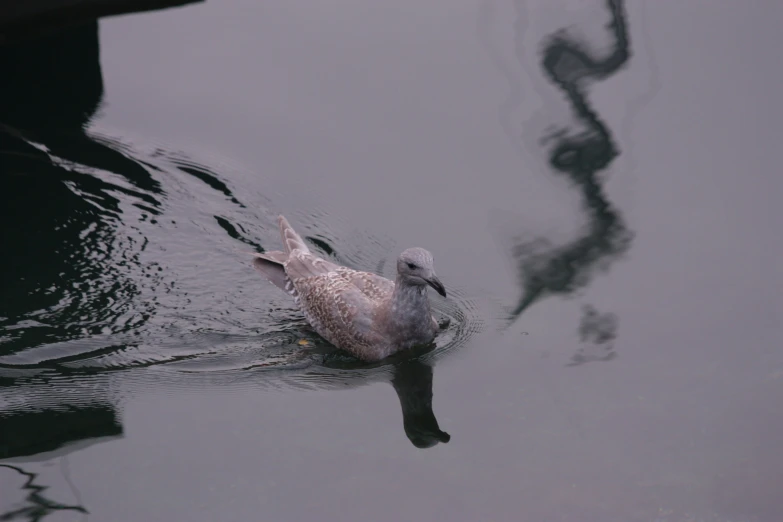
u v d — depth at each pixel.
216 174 11.99
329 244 10.86
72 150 12.43
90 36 14.22
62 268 10.71
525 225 10.95
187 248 11.08
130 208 11.58
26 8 14.04
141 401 8.89
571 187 11.48
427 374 9.23
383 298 9.72
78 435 8.40
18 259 10.83
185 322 10.09
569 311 9.77
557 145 12.16
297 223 11.25
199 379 9.25
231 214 11.44
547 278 10.23
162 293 10.46
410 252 9.09
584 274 10.20
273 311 10.39
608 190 11.33
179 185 11.88
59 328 9.89
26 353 9.53
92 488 7.76
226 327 10.07
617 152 11.98
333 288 9.91
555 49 13.95
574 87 13.14
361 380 9.24
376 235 10.93
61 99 13.31
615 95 12.98
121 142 12.54
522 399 8.72
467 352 9.42
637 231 10.76
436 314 10.07
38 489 7.75
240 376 9.30
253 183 11.77
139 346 9.70
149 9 15.09
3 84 13.62
